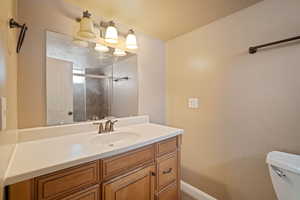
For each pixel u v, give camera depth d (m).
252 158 1.31
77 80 1.33
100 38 1.44
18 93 1.03
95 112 1.44
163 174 1.23
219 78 1.51
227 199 1.48
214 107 1.56
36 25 1.10
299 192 0.90
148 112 1.86
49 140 1.10
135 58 1.72
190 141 1.79
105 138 1.27
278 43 1.13
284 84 1.13
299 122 1.07
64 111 1.25
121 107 1.62
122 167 0.96
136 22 1.55
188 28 1.67
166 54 2.03
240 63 1.36
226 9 1.33
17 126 1.01
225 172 1.49
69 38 1.27
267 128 1.22
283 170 0.96
